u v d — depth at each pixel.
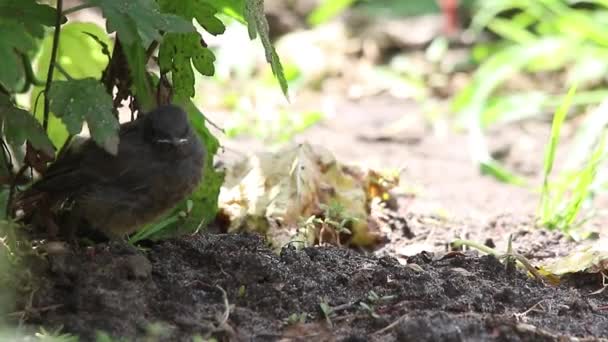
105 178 8.39
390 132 15.16
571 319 7.96
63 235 8.59
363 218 10.30
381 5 19.72
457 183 13.14
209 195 9.50
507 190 12.93
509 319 7.45
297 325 7.58
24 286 7.61
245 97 15.45
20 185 8.91
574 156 12.86
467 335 7.30
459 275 8.45
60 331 7.26
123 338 7.22
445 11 18.19
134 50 8.41
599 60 15.31
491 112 15.11
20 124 7.73
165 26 7.48
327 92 17.06
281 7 19.52
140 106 8.95
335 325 7.59
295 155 10.27
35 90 9.84
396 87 17.06
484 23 17.23
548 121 15.91
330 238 9.85
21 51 7.69
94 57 9.97
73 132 7.38
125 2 7.46
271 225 9.67
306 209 9.99
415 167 13.75
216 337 7.34
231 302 7.84
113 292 7.60
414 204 11.70
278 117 14.11
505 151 14.65
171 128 8.45
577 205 10.79
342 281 8.21
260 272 8.11
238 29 16.59
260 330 7.50
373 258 8.89
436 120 15.73
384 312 7.76
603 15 15.91
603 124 13.02
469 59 17.69
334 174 10.51
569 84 16.53
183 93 8.83
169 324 7.44
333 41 18.47
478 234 10.68
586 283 8.91
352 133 15.16
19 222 8.77
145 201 8.52
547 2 15.59
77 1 17.69
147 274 7.87
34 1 7.88
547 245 10.39
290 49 17.95
